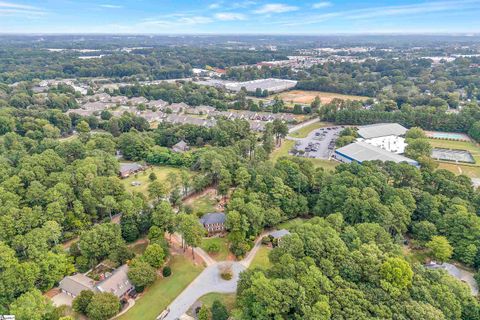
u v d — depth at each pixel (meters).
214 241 105.19
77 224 105.31
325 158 175.50
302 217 119.88
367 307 63.91
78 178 119.38
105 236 94.19
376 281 70.12
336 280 69.75
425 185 119.19
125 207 104.38
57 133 198.38
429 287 69.50
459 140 195.12
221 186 127.06
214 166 132.38
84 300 75.06
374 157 155.12
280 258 76.62
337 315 61.97
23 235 94.69
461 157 171.00
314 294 66.44
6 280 75.62
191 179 141.88
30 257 85.62
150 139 181.62
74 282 82.75
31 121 199.00
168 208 105.31
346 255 76.00
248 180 123.94
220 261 95.94
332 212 111.44
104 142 169.12
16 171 125.88
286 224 115.12
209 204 127.38
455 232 94.75
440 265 90.31
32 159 131.00
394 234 102.75
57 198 107.81
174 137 192.88
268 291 65.56
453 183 112.94
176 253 99.19
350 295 65.44
